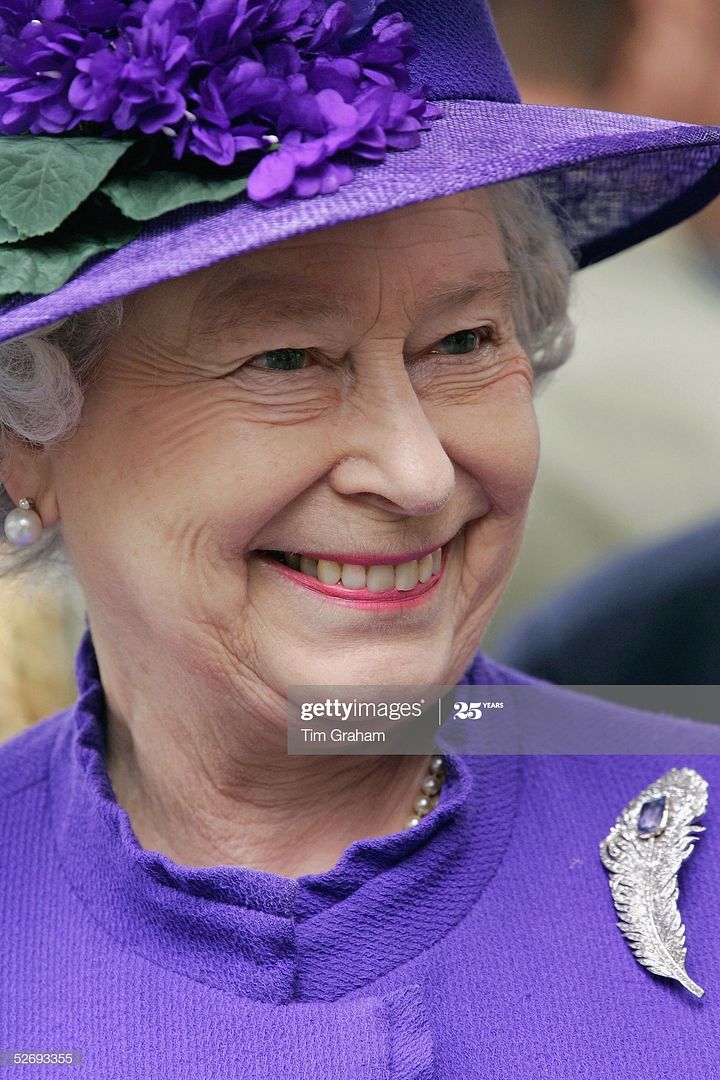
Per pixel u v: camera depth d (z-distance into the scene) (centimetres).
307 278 619
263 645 678
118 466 661
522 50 1237
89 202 613
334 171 594
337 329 630
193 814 743
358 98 613
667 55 1177
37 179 590
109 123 602
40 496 711
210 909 681
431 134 643
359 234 619
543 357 835
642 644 1171
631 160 806
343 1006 671
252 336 629
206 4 589
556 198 840
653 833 725
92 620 750
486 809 734
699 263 1363
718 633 1162
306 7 611
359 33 637
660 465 1314
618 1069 667
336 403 645
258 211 591
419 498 629
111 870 714
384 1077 652
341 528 657
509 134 650
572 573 1321
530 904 714
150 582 670
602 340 1338
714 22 1161
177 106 586
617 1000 684
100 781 739
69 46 600
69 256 600
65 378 650
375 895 688
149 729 732
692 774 744
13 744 834
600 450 1320
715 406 1329
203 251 570
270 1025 670
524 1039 676
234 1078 661
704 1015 678
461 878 711
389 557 662
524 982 690
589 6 1196
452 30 690
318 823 744
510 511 707
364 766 733
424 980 688
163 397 645
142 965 700
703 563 1172
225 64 600
